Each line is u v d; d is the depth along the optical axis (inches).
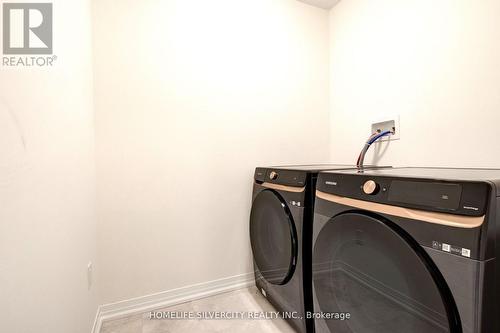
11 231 22.1
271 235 55.8
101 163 54.5
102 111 54.3
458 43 46.4
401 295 27.7
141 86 57.5
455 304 23.1
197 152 63.6
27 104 25.9
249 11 68.9
